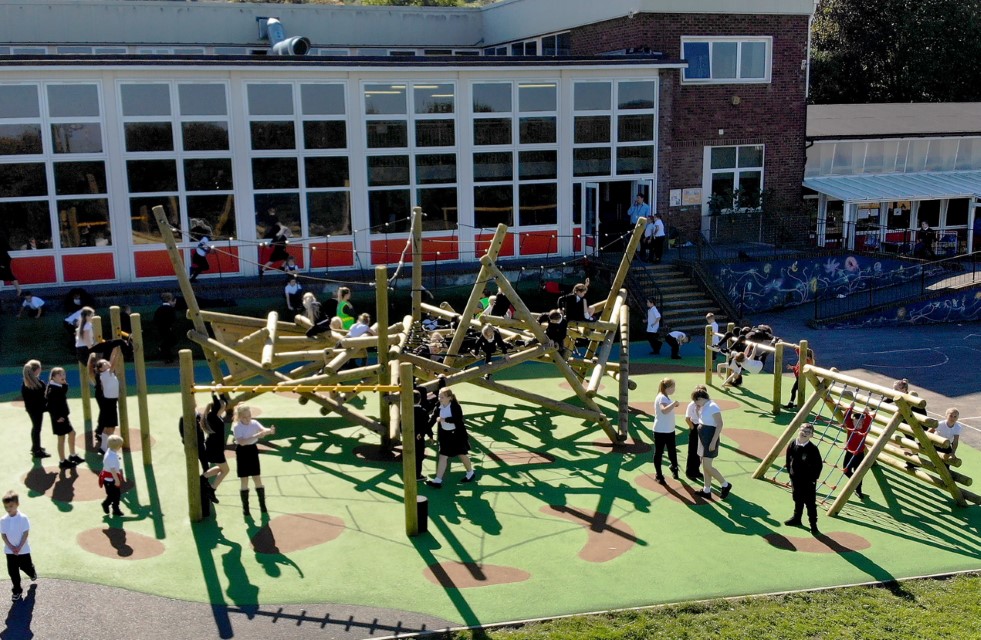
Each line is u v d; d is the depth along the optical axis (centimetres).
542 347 1577
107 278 2456
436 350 1655
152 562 1125
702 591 1084
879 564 1171
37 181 2369
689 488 1417
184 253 2508
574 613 1026
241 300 2422
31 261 2397
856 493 1430
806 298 2939
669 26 2983
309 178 2580
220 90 2461
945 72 5044
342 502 1328
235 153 2497
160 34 3412
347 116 2583
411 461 1202
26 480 1377
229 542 1187
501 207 2780
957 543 1248
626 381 1667
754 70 3112
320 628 985
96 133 2388
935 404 1917
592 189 2895
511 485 1414
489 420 1759
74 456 1435
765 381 2097
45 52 3281
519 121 2753
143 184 2442
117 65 2342
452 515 1291
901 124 3606
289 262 2427
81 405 1764
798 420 1463
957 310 2848
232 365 1675
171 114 2431
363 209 2645
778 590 1094
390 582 1088
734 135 3105
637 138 2902
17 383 1892
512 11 3662
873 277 3003
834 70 5084
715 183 3116
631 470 1493
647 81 2877
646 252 2820
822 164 3400
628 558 1168
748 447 1627
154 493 1343
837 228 3372
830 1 5206
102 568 1105
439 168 2698
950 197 3300
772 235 3106
